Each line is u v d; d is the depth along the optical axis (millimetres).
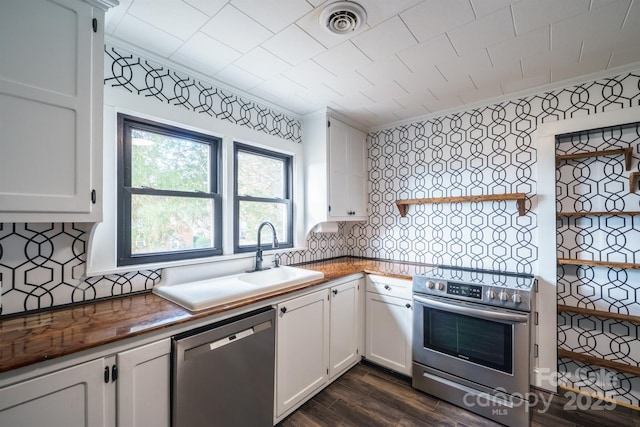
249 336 1461
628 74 1768
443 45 1552
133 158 1655
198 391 1249
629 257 1784
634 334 1774
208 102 1944
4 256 1216
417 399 1930
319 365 1960
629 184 1776
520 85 2029
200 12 1299
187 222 1898
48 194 1083
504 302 1711
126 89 1564
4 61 994
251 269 2158
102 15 1223
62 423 937
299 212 2621
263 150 2391
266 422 1566
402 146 2799
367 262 2803
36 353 895
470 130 2383
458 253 2445
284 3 1240
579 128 1906
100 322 1173
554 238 1977
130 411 1074
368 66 1777
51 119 1090
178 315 1258
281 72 1854
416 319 2029
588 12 1281
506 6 1251
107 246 1487
